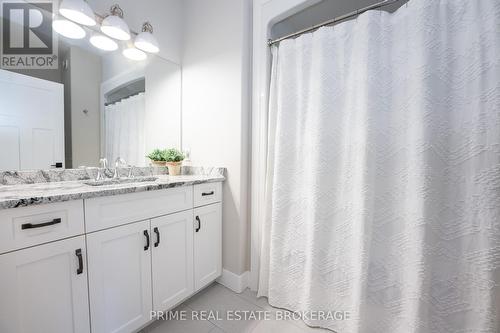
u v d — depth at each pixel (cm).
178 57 189
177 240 131
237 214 159
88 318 94
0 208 71
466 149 92
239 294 158
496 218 87
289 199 141
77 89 138
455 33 94
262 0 149
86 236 92
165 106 182
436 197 97
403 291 105
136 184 120
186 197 136
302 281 136
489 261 88
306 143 133
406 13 104
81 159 140
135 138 166
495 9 85
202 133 178
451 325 96
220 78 165
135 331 113
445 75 95
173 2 185
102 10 144
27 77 120
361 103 111
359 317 112
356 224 114
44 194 84
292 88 139
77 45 137
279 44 146
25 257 77
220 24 164
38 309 81
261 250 155
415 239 100
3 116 112
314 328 127
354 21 118
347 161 119
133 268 110
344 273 121
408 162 103
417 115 98
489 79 87
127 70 160
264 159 154
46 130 126
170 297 128
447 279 97
